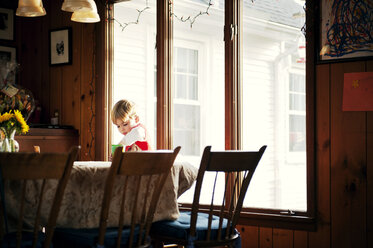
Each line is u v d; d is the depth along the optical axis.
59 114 4.34
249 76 5.82
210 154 2.28
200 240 2.38
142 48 4.62
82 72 4.18
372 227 2.79
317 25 3.00
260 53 5.68
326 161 2.96
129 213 2.42
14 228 2.21
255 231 3.22
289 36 5.43
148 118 4.76
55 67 4.38
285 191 5.57
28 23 4.59
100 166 2.39
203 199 5.32
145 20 4.61
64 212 2.28
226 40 3.42
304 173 5.46
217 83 5.84
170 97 3.74
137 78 4.61
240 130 3.42
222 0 4.86
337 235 2.91
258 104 5.80
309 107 3.01
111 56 4.09
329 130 2.95
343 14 2.89
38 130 3.86
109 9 4.08
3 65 4.44
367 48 2.82
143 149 3.44
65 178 1.99
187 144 5.73
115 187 2.38
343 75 2.90
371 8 2.80
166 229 2.45
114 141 4.22
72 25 4.26
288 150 5.63
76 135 4.18
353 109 2.86
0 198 2.05
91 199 2.32
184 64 5.51
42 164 1.91
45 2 4.47
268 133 5.73
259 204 5.61
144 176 2.47
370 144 2.81
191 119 5.72
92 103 4.10
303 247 3.03
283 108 5.62
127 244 2.24
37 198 2.24
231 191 3.33
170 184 2.58
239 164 2.39
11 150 2.52
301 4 5.20
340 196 2.90
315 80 3.01
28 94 3.30
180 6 4.60
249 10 5.45
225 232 2.48
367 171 2.82
